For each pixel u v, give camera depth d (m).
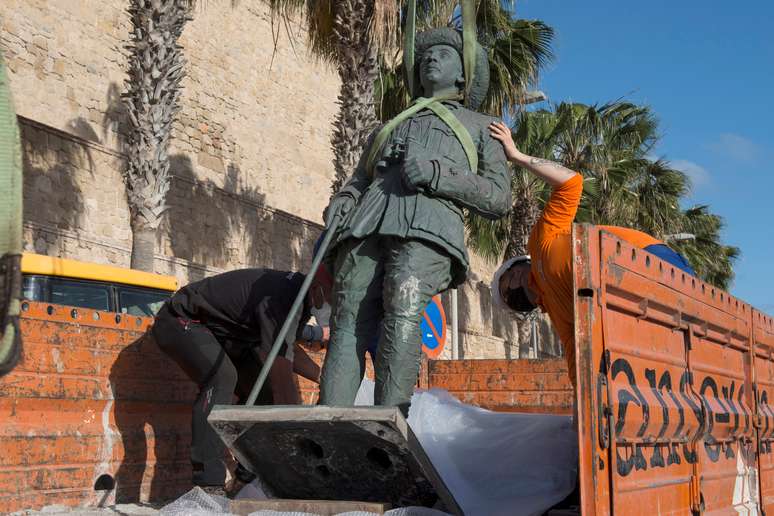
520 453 3.24
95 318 3.95
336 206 3.27
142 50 10.80
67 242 13.97
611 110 23.56
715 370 3.64
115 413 4.04
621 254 2.70
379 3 11.70
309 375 4.64
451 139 3.24
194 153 18.77
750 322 4.26
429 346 6.79
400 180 3.14
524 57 15.80
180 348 3.96
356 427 2.44
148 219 10.67
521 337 24.94
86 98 15.43
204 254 17.80
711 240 36.72
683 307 3.26
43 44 14.57
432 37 3.49
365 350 3.14
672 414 2.92
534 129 21.70
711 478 3.38
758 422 4.16
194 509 2.68
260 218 19.81
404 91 15.86
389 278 3.03
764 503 4.15
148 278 6.97
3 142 1.57
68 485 3.71
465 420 3.56
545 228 3.31
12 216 1.57
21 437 3.49
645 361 2.86
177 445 4.43
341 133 12.01
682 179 28.27
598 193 22.62
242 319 3.96
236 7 20.69
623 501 2.48
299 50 23.27
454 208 3.15
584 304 2.42
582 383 2.36
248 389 4.52
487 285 32.31
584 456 2.29
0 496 3.36
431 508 2.67
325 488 2.81
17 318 1.57
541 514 2.98
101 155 15.12
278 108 22.19
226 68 20.17
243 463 2.76
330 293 3.94
